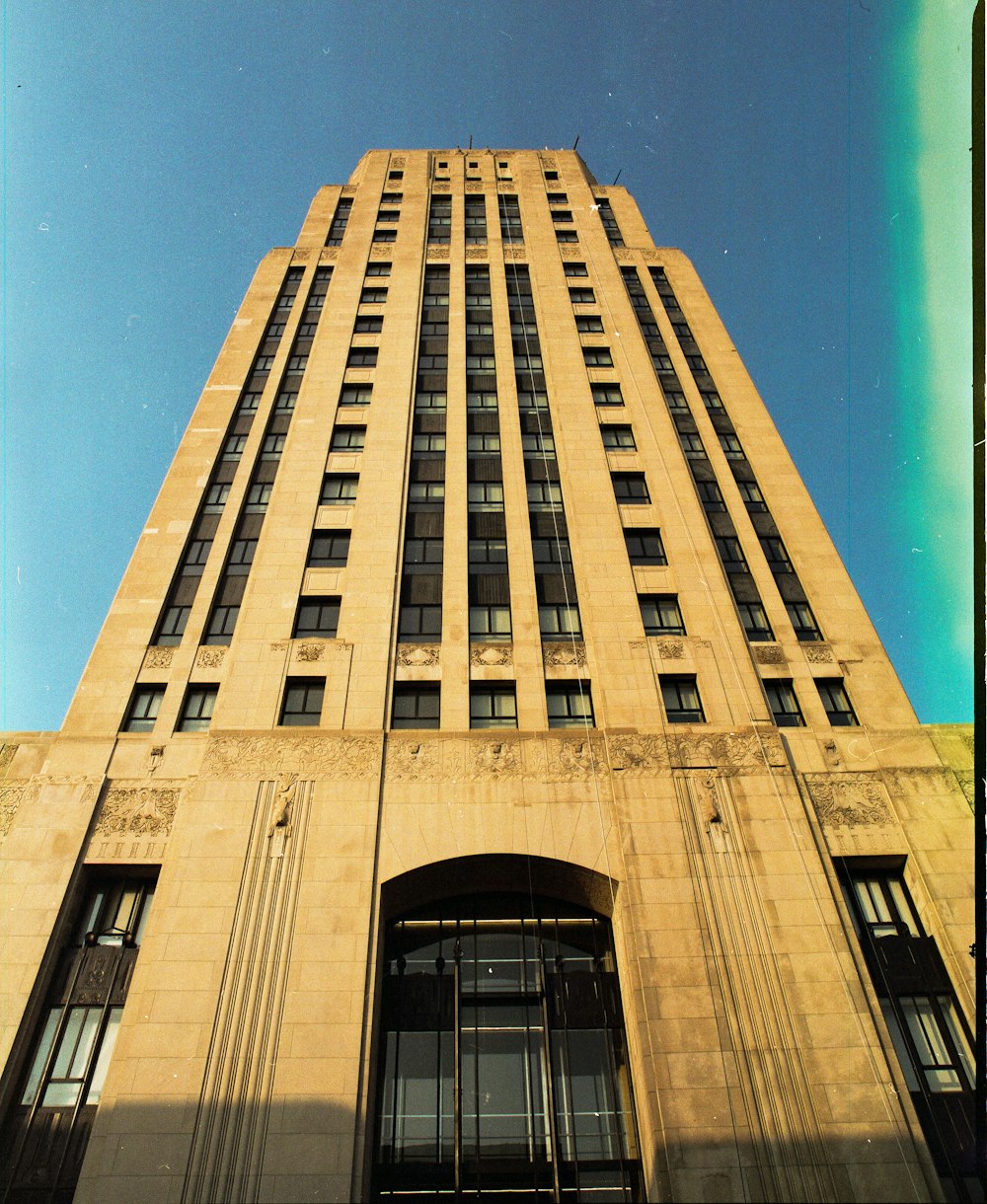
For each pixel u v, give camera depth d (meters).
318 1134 16.16
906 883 21.12
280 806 20.62
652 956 18.55
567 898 21.17
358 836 20.22
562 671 24.53
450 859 20.00
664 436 32.16
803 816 20.89
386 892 19.98
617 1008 19.55
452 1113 18.27
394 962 20.25
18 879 20.31
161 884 20.06
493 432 32.62
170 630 26.33
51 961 19.48
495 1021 19.50
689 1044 17.39
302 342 37.38
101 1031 18.78
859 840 21.25
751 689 23.92
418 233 44.25
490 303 39.53
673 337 38.47
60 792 21.81
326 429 31.88
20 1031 18.28
